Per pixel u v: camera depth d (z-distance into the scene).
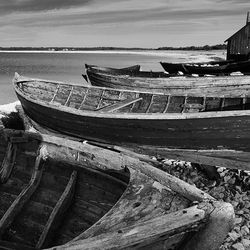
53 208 5.91
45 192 6.27
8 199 6.33
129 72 17.84
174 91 13.48
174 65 23.16
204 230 3.73
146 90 13.98
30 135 6.82
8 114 15.05
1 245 4.46
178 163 9.76
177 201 4.20
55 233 5.36
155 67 62.31
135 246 3.49
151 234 3.44
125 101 10.78
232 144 7.98
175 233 3.58
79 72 51.59
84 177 6.18
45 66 70.56
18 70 56.31
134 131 9.02
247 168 8.23
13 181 6.79
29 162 6.83
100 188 5.93
